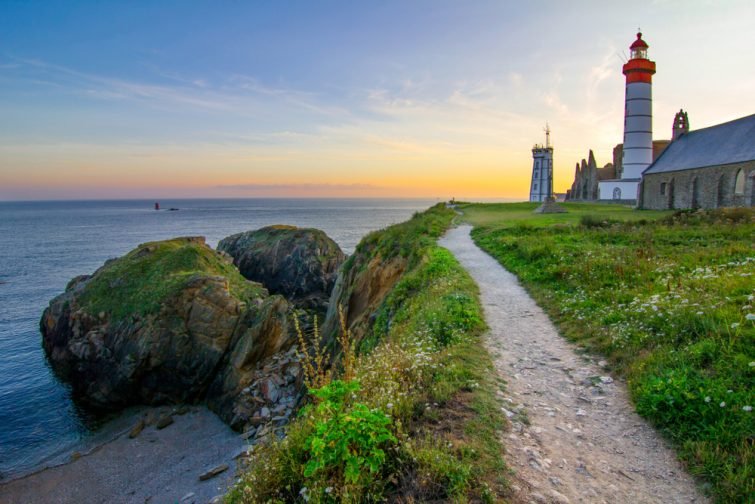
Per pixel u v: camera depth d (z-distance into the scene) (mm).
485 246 27047
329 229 138375
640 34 63688
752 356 7016
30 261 82688
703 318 8750
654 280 13547
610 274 14914
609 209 55188
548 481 5387
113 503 17828
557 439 6367
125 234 133875
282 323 30062
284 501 5512
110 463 20734
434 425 6578
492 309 13938
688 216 30062
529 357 9805
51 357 33875
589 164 83625
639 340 9266
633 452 5988
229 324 29328
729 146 42875
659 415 6609
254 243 67312
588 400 7609
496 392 7828
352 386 6355
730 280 11172
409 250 27172
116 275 34781
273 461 6016
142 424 24484
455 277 17859
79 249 99562
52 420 25844
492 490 5133
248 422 23406
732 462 5258
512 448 6078
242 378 26719
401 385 7820
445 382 7902
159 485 18703
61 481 19547
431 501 4969
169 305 29344
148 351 27547
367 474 5352
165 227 160000
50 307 35938
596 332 10641
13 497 18750
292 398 24984
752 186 38375
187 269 36312
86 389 28094
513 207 66562
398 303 18516
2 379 31188
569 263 17594
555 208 49656
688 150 50188
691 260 15438
